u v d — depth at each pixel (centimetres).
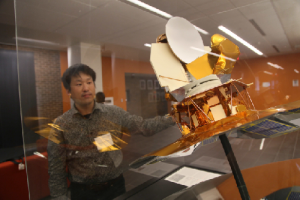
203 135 57
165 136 108
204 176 102
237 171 72
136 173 109
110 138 96
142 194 88
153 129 106
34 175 85
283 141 110
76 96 86
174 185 94
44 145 85
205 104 71
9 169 130
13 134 180
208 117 70
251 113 63
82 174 93
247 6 81
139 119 103
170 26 83
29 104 83
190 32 87
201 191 77
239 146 116
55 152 86
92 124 91
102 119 94
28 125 84
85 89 86
